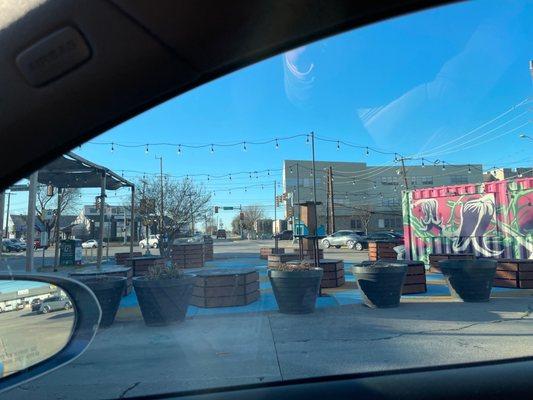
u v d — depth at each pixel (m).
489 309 8.56
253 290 9.74
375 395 3.00
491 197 15.86
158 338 6.05
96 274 8.16
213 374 4.27
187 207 19.02
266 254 23.66
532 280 11.38
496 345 5.60
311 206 11.10
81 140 2.11
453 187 17.02
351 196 55.44
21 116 1.91
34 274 2.57
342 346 5.62
